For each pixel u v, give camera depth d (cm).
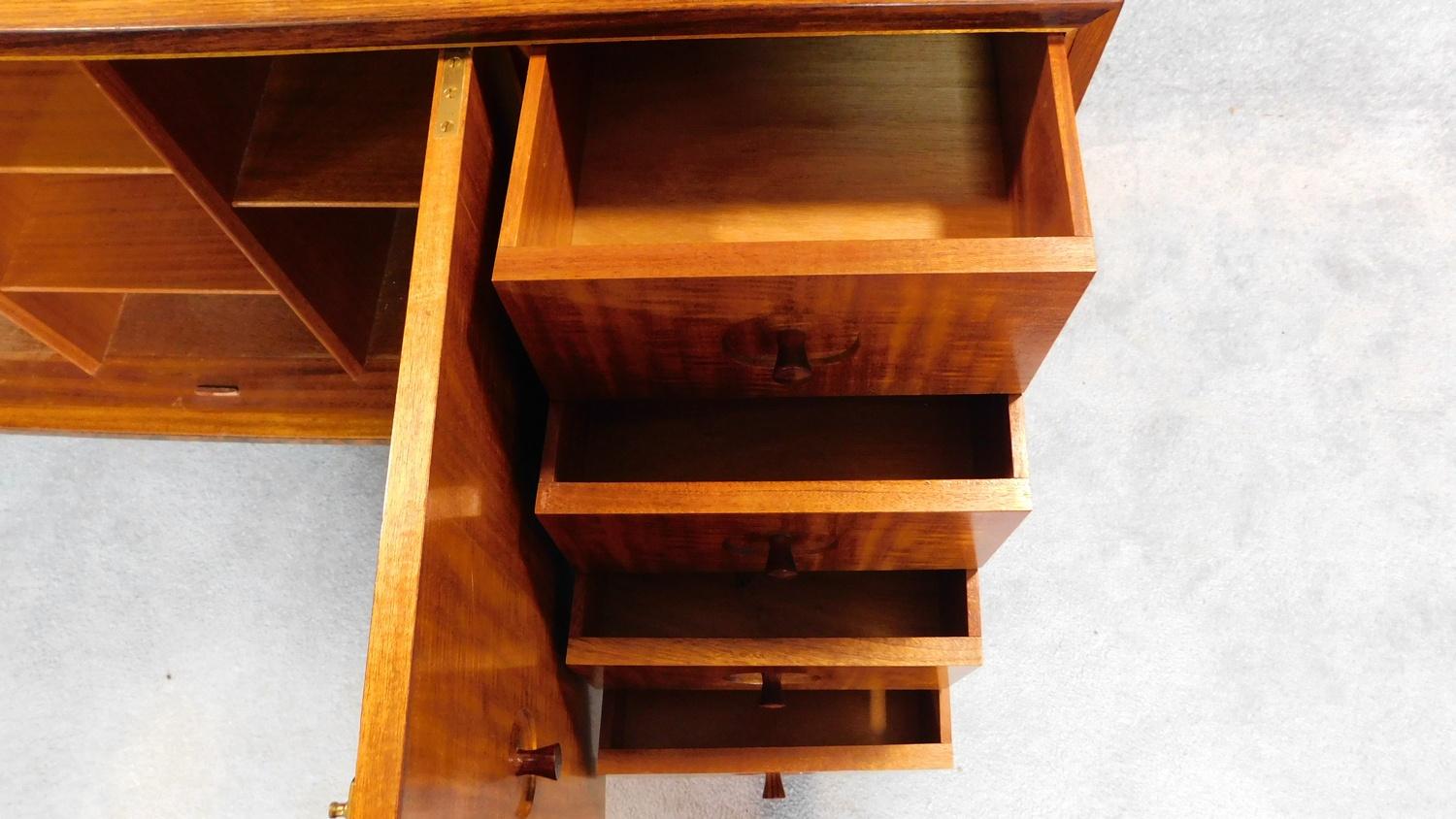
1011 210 70
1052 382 123
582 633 79
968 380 69
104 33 60
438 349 56
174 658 112
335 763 108
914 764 87
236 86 78
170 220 93
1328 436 119
